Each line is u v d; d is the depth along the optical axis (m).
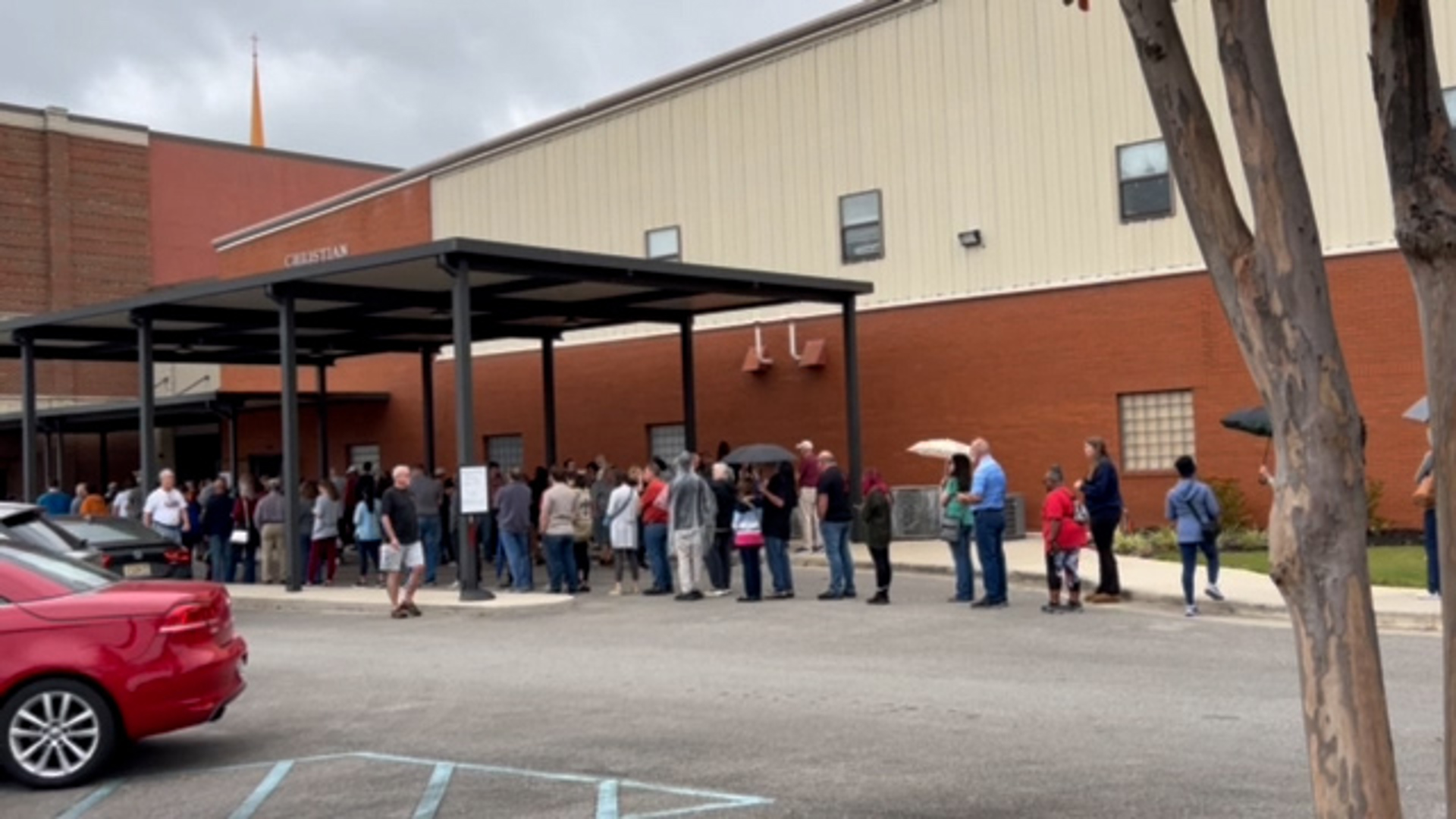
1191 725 9.30
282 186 51.84
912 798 7.52
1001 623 15.02
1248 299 3.79
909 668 12.25
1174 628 14.37
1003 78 26.16
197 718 8.84
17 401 43.78
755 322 29.72
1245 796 7.28
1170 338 24.00
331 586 22.00
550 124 32.91
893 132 27.59
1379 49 3.58
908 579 20.69
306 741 9.84
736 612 16.91
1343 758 3.64
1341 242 22.20
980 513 16.34
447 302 23.55
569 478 22.38
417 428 36.78
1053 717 9.74
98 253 46.16
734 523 18.41
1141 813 7.02
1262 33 3.75
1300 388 3.70
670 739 9.38
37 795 8.45
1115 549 21.89
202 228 49.31
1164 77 3.92
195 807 7.99
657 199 31.17
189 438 43.53
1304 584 3.71
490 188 34.38
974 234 26.25
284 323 21.25
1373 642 3.66
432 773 8.60
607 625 16.20
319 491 22.97
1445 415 3.38
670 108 30.97
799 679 11.78
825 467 18.08
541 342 31.23
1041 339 25.56
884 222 27.69
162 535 18.52
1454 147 3.53
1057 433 25.30
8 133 44.00
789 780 8.06
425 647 14.82
